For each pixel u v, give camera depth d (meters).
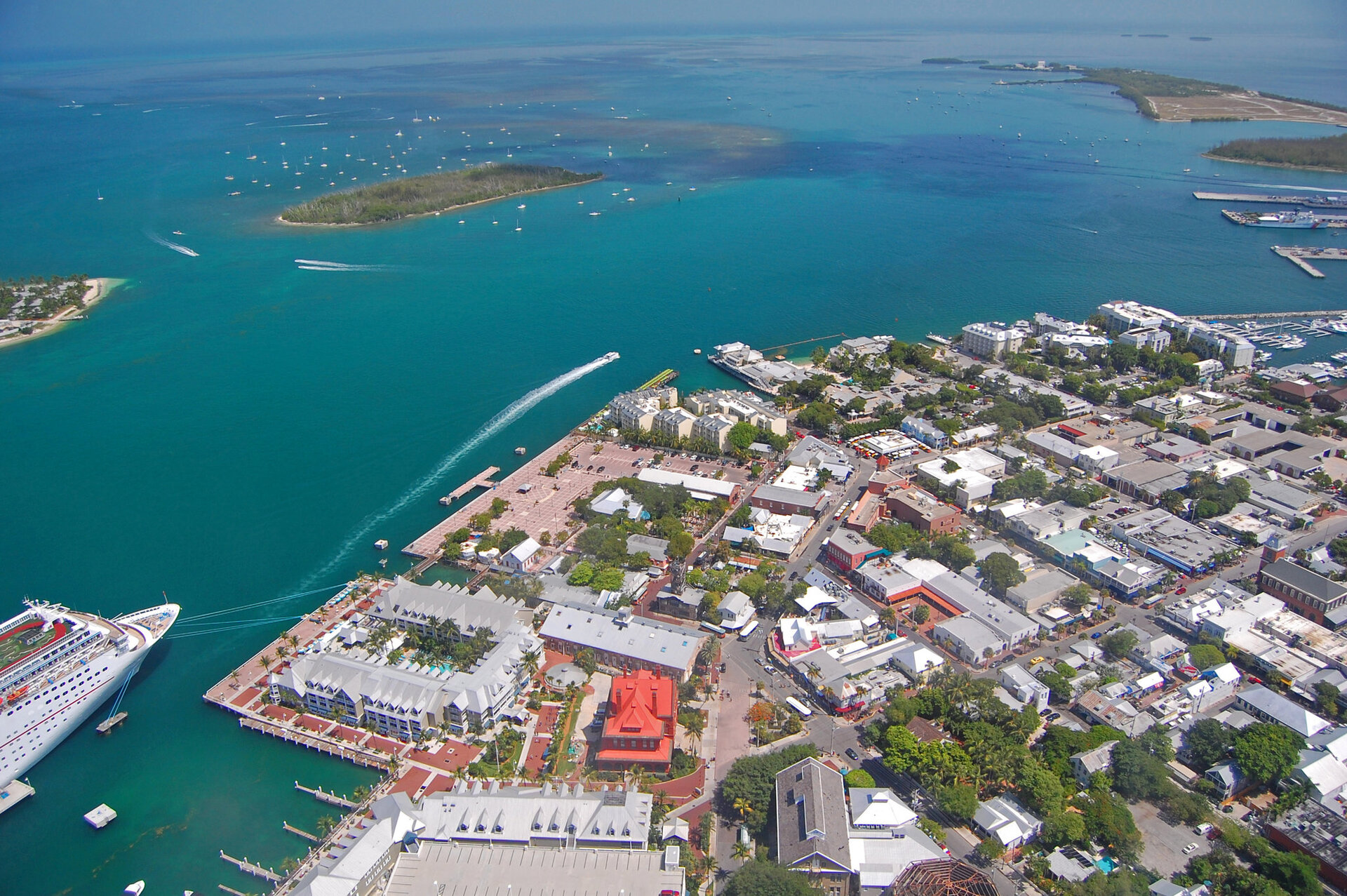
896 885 192.50
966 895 188.62
